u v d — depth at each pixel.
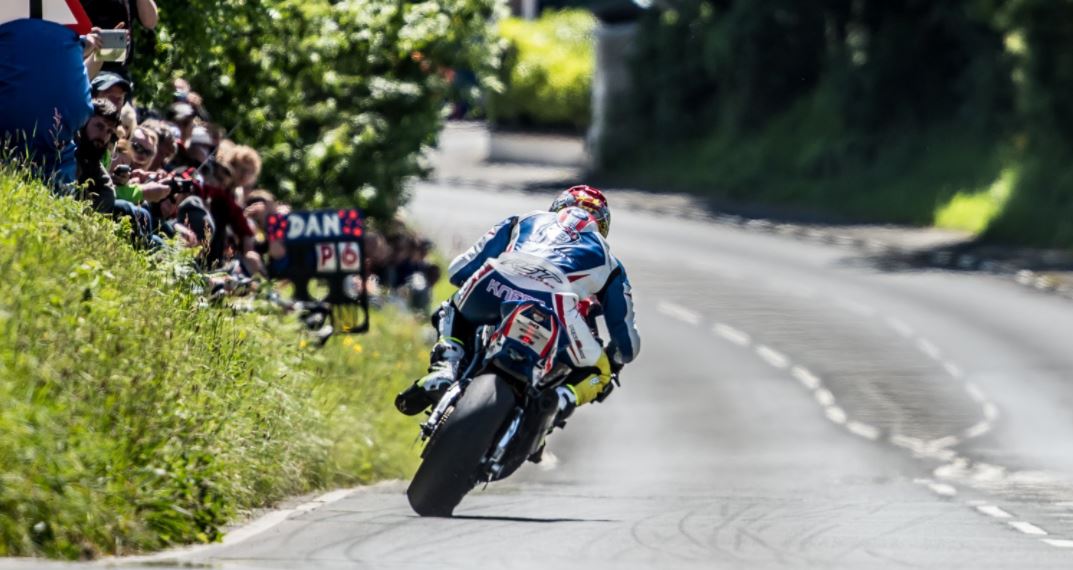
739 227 194.12
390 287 94.62
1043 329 125.06
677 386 105.88
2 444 22.95
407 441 56.53
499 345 30.59
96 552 23.81
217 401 31.77
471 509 36.75
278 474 35.56
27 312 26.02
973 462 76.00
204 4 57.00
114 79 39.06
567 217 31.55
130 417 27.25
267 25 65.31
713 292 152.88
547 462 75.25
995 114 186.88
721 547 28.70
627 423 90.81
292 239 58.62
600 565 25.22
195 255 38.25
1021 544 30.47
